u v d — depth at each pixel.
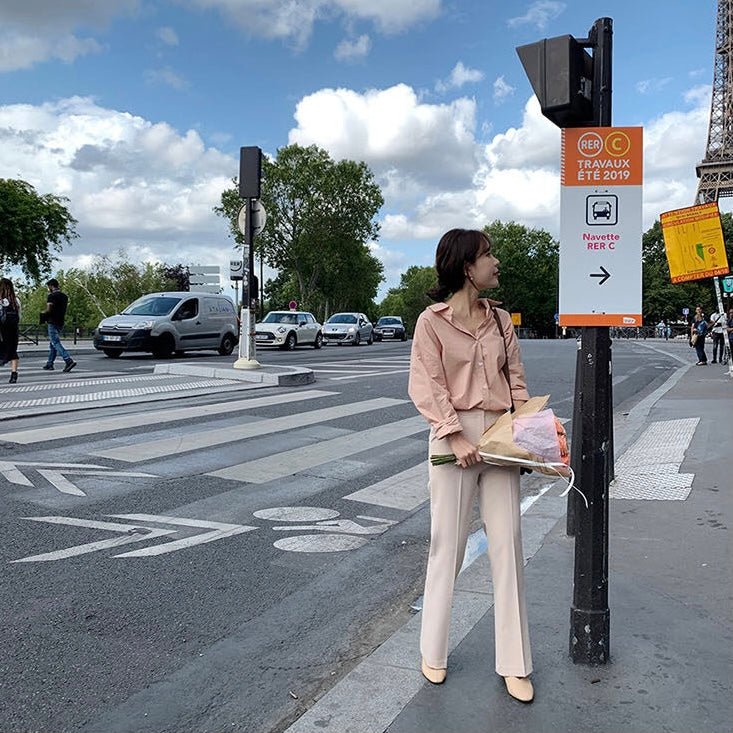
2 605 3.76
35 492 5.82
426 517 5.61
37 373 14.88
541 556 4.46
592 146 2.95
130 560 4.45
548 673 3.00
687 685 2.90
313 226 64.75
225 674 3.18
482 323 2.96
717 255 14.04
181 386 12.82
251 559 4.57
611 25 3.01
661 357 26.78
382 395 12.36
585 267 2.96
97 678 3.10
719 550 4.53
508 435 2.74
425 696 2.85
